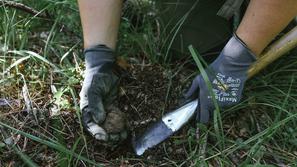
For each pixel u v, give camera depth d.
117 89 0.72
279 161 0.70
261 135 0.68
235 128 0.73
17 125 0.70
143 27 0.85
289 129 0.73
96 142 0.68
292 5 0.63
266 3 0.64
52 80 0.76
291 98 0.77
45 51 0.78
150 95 0.76
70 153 0.64
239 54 0.68
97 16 0.70
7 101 0.73
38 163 0.66
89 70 0.69
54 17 0.85
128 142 0.69
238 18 0.76
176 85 0.78
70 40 0.83
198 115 0.71
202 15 0.78
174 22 0.80
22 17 0.85
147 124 0.73
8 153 0.66
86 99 0.68
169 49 0.80
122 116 0.68
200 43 0.79
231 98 0.70
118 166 0.67
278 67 0.81
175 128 0.70
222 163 0.68
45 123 0.71
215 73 0.69
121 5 0.71
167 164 0.68
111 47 0.71
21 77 0.76
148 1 0.86
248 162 0.68
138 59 0.82
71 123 0.71
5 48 0.78
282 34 0.80
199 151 0.68
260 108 0.76
